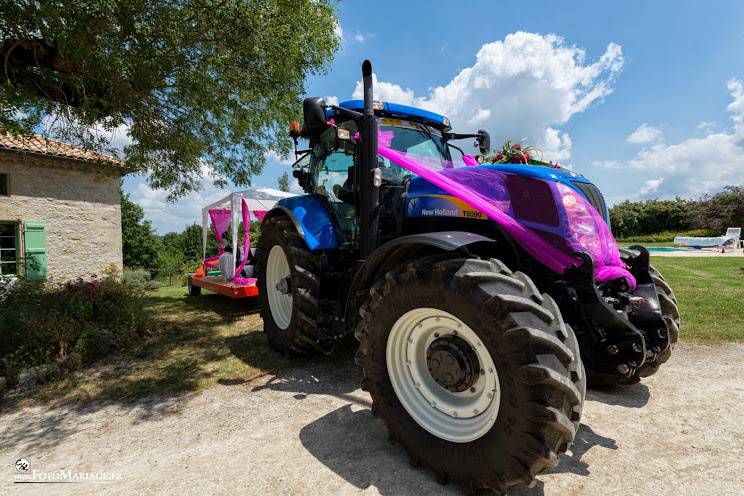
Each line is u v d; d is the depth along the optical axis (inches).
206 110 216.4
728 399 115.7
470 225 102.3
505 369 69.4
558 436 67.7
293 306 145.9
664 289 125.9
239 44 187.2
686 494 75.9
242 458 92.4
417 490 79.0
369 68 114.7
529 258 95.1
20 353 149.8
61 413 119.9
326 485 81.3
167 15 163.2
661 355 116.3
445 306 77.6
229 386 135.2
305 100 117.6
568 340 72.0
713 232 1122.7
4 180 399.2
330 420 109.1
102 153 233.8
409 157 127.0
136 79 174.2
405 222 115.9
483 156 139.6
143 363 158.7
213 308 268.5
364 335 94.3
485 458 73.1
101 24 151.5
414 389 89.9
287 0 189.8
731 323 189.5
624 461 86.8
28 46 162.4
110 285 210.4
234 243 289.3
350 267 141.3
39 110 184.2
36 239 410.9
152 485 83.8
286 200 170.2
